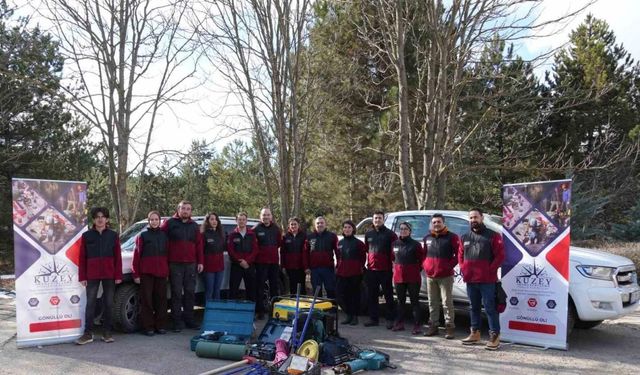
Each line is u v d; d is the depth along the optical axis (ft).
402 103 41.96
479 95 49.24
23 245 23.63
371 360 20.17
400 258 26.86
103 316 24.36
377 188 65.41
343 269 28.99
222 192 89.56
